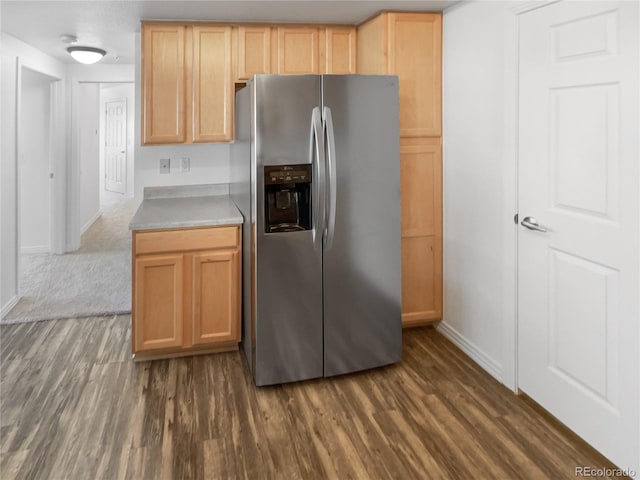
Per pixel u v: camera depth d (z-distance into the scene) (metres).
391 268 2.75
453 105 2.99
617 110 1.81
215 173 3.63
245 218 2.81
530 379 2.39
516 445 2.08
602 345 1.92
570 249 2.07
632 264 1.77
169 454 2.03
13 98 3.73
